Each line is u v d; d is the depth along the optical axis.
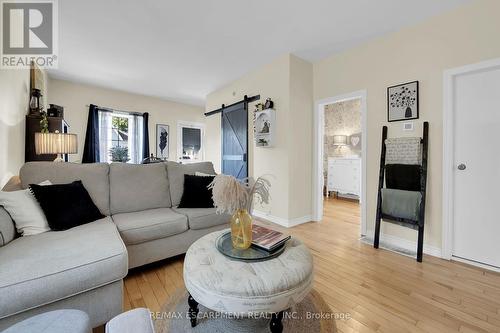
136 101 5.32
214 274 1.08
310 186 3.56
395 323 1.37
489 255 2.06
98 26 2.57
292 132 3.29
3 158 2.15
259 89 3.75
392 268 2.05
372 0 2.12
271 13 2.33
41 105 3.35
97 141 4.71
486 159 2.07
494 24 1.97
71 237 1.48
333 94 3.26
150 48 3.10
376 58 2.77
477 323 1.37
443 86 2.25
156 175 2.52
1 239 1.34
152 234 1.93
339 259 2.23
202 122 6.49
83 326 0.79
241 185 1.33
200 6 2.23
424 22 2.38
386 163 2.60
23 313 1.05
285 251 1.31
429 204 2.35
